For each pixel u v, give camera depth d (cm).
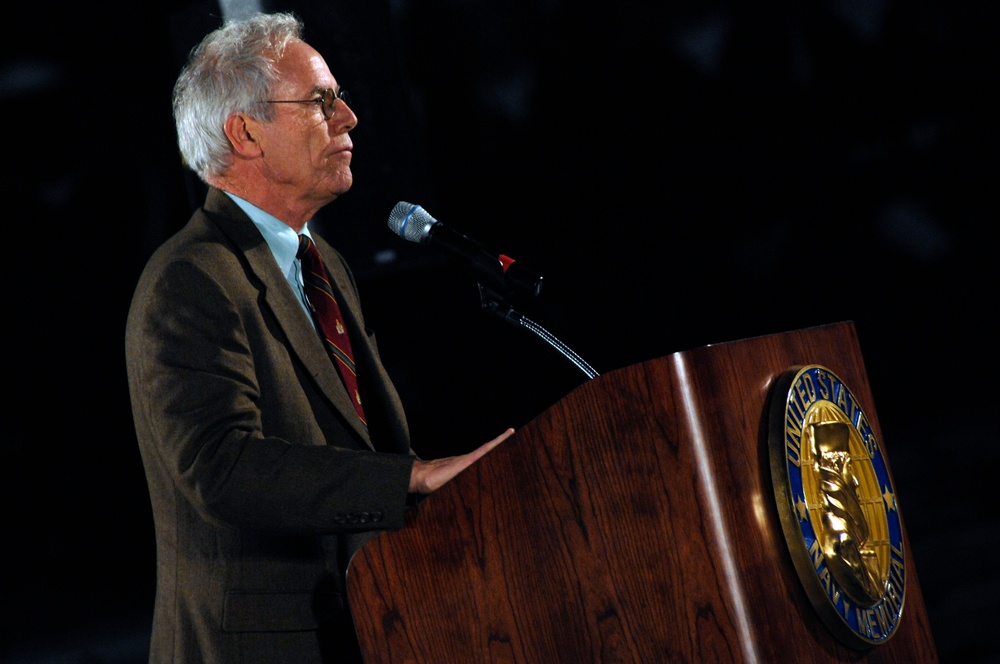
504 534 507
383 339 1806
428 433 1809
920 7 1944
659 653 482
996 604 1606
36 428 1595
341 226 1381
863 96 1952
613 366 1895
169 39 1498
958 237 1997
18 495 1595
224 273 599
